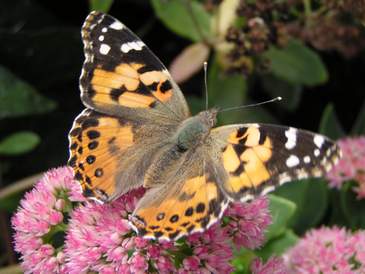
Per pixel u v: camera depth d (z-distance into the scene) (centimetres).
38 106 24
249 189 15
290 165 15
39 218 17
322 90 26
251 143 15
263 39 22
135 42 16
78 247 16
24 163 25
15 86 24
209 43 23
